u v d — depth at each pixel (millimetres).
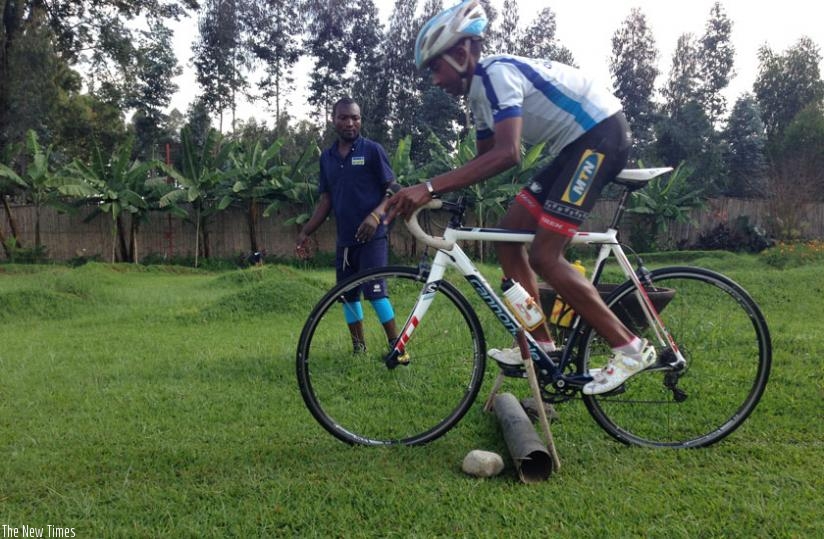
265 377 3477
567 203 2215
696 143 25438
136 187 14508
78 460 2305
